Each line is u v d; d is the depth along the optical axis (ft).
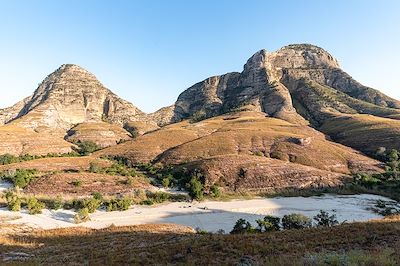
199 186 298.15
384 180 349.41
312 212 240.12
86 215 217.56
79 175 336.29
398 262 54.65
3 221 197.67
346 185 326.85
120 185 313.12
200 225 208.23
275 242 88.94
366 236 87.25
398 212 238.07
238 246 85.92
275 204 267.39
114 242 122.21
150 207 261.24
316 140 503.20
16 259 98.58
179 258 81.61
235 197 296.51
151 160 476.95
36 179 324.80
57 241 138.41
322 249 75.36
